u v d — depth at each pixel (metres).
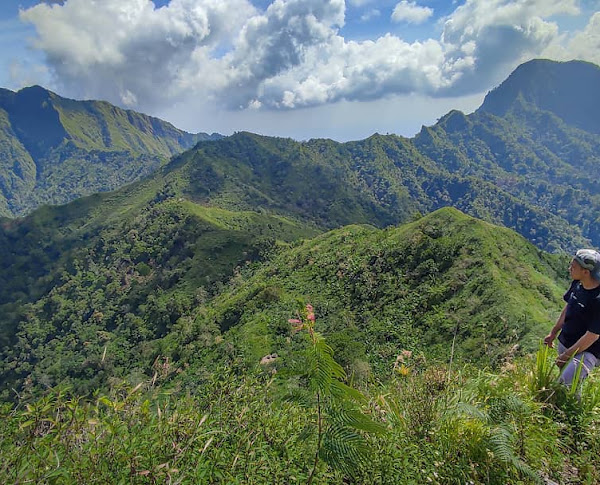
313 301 61.03
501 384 3.62
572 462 2.89
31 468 1.95
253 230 135.12
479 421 2.83
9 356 93.56
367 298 56.88
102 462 2.09
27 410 2.15
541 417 3.14
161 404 2.68
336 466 2.19
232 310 65.06
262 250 110.56
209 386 2.98
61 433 2.17
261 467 2.41
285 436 2.79
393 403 3.22
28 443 2.08
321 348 2.23
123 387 2.66
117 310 100.50
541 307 42.91
